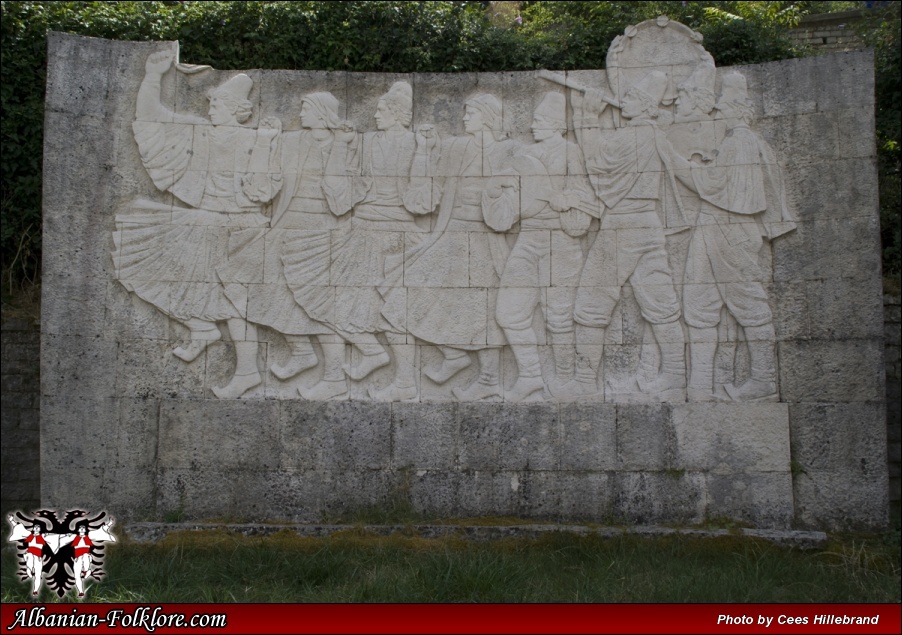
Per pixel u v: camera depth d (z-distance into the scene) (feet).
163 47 25.59
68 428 23.94
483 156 25.64
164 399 24.53
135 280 24.64
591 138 25.59
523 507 24.20
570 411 24.52
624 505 24.03
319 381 25.07
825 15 40.19
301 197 25.45
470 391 24.89
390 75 26.22
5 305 29.89
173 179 25.14
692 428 24.16
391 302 25.17
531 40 33.09
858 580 21.01
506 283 25.16
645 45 25.95
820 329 23.95
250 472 24.39
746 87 25.20
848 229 23.97
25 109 30.19
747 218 24.64
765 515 23.59
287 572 21.25
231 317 24.90
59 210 24.40
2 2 30.07
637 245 25.04
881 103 30.68
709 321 24.53
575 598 19.45
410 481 24.39
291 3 31.60
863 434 23.45
